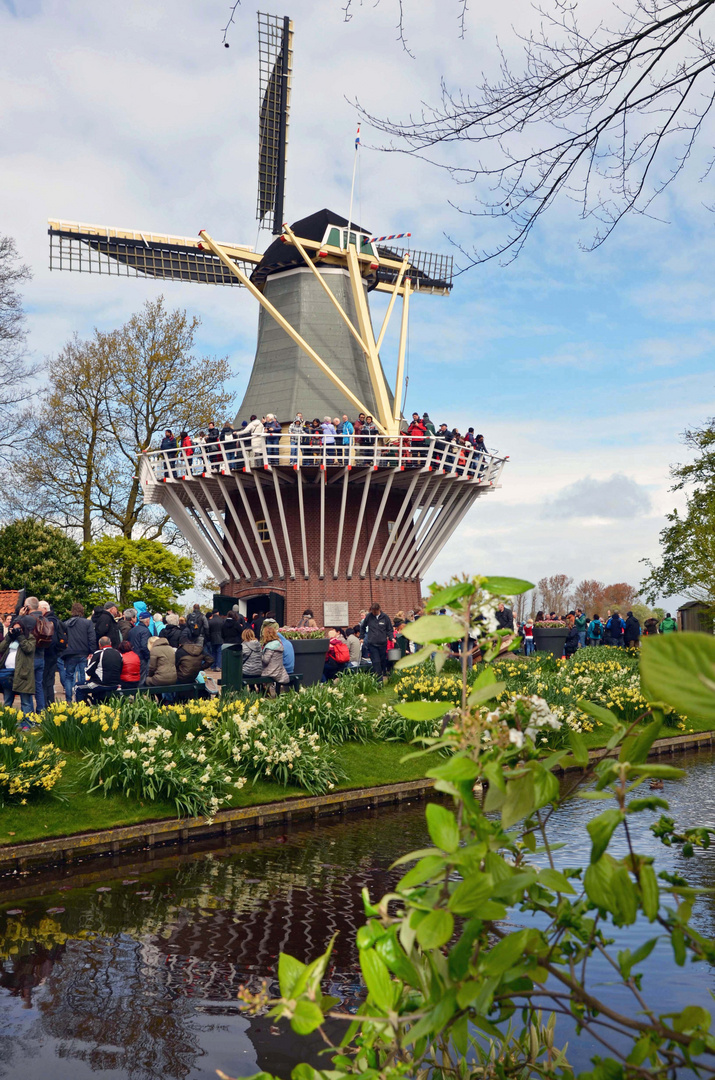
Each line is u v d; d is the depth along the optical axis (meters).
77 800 9.55
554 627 25.06
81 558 34.19
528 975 1.91
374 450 27.56
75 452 37.69
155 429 38.94
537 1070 2.67
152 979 5.31
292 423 30.33
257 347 33.84
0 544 32.94
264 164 33.38
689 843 2.04
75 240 33.34
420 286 36.53
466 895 1.65
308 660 16.58
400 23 4.35
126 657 13.38
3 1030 4.59
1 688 13.47
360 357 32.72
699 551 23.23
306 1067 1.88
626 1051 3.95
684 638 1.16
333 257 32.56
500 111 4.50
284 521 28.88
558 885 1.69
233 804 10.35
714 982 4.81
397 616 21.91
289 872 8.03
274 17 31.67
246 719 12.08
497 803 1.85
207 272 35.38
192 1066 4.19
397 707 1.92
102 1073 4.12
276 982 5.24
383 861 8.48
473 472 30.19
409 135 4.61
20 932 6.25
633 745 1.79
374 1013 1.95
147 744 10.39
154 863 8.49
